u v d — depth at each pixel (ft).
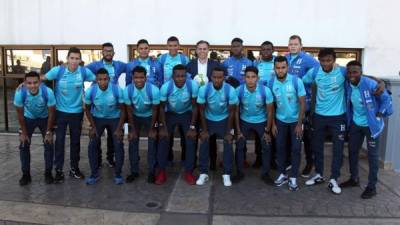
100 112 17.40
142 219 14.02
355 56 24.14
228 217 14.15
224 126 17.38
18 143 24.40
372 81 15.58
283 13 23.59
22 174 18.42
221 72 16.35
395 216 14.24
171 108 17.40
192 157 17.56
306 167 18.58
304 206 15.10
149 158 17.58
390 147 19.43
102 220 13.93
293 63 18.35
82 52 25.35
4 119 27.14
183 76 16.70
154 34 24.41
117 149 17.33
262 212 14.56
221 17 23.86
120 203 15.38
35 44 25.62
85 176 18.51
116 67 19.56
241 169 17.80
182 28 24.20
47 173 17.49
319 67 16.78
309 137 18.20
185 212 14.57
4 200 15.57
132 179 17.79
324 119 16.69
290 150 18.56
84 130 25.85
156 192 16.52
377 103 15.74
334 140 16.63
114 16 24.61
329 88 16.37
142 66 18.31
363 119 16.08
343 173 19.11
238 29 23.88
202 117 17.11
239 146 17.56
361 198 15.85
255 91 16.81
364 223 13.70
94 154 17.47
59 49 25.52
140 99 17.11
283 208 14.90
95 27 24.88
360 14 23.40
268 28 23.75
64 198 15.81
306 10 23.49
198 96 16.87
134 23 24.49
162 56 20.16
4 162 20.47
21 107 16.79
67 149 23.09
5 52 26.35
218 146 24.03
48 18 25.26
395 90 19.06
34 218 14.05
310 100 18.03
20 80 26.48
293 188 16.69
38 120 17.47
